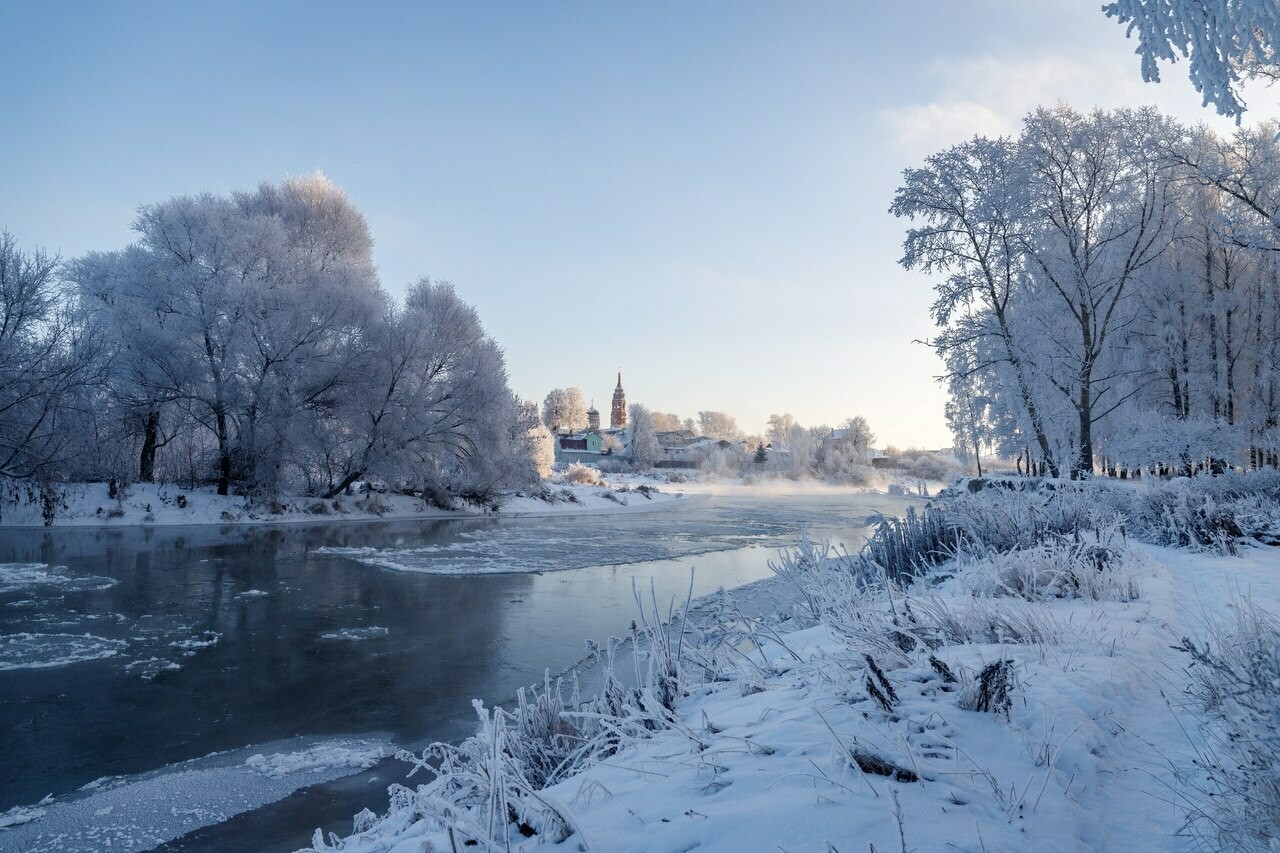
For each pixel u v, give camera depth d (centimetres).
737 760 344
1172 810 292
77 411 2691
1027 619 531
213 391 3269
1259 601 645
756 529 3547
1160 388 2858
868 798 285
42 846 572
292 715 884
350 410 3547
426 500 4200
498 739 345
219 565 2002
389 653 1168
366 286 3822
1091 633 532
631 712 457
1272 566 895
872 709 385
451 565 2139
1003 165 2473
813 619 780
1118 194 2428
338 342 3541
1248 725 288
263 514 3278
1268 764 266
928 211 2572
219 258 3312
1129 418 2544
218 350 3275
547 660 1129
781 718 400
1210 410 2692
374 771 725
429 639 1262
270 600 1569
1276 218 1838
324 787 686
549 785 400
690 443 13238
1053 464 2359
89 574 1788
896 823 264
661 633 569
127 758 750
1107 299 2670
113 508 2916
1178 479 1794
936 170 2536
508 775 339
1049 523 1078
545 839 294
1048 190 2480
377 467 3722
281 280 3488
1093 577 719
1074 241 2462
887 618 542
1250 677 303
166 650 1161
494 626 1362
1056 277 2514
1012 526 1074
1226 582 778
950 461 10375
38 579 1698
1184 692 400
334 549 2425
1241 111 400
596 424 16650
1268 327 2700
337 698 949
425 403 3875
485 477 4244
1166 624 589
